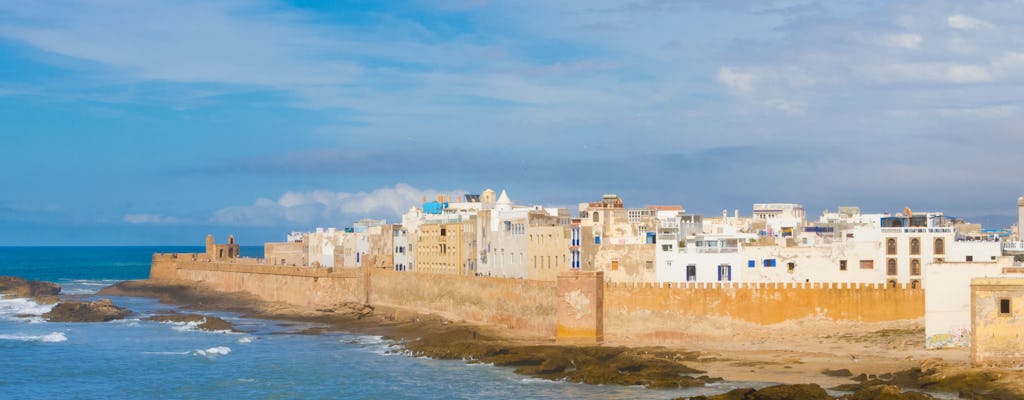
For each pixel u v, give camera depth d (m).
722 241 170.50
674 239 173.50
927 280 140.00
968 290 138.25
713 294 158.38
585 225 182.12
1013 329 120.06
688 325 158.62
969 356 132.12
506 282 182.12
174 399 133.88
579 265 178.38
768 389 114.62
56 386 143.50
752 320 157.50
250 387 140.00
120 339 190.62
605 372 134.88
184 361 162.25
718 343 156.62
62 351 175.12
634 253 173.62
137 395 136.62
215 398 133.75
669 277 170.88
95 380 147.50
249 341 185.12
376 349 171.38
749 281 167.88
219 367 156.00
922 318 155.00
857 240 171.25
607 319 161.38
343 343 180.00
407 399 128.62
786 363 138.75
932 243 163.75
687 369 136.62
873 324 155.38
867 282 165.25
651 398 122.38
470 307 192.75
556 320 167.00
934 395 114.75
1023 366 119.31
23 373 153.25
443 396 129.38
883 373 128.75
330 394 133.75
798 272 166.62
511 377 140.62
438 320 195.75
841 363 136.88
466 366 151.00
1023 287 119.62
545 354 151.50
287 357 164.25
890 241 164.75
